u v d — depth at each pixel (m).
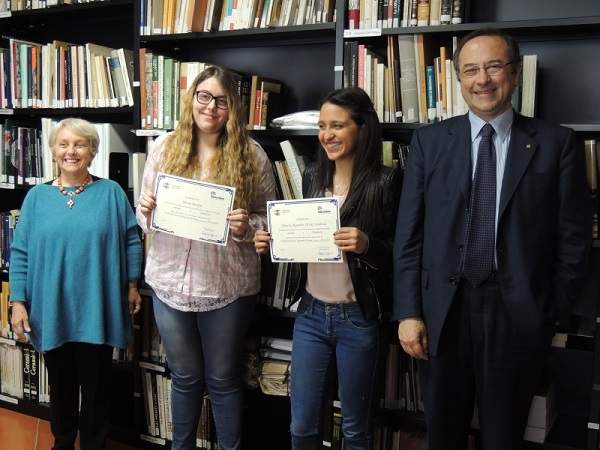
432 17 2.07
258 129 2.36
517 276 1.61
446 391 1.74
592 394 1.97
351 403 1.88
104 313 2.29
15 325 2.33
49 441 2.78
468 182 1.67
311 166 2.06
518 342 1.65
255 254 2.15
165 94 2.49
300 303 1.98
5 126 3.00
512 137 1.67
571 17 1.93
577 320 2.16
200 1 2.39
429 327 1.72
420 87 2.11
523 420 1.74
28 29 3.17
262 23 2.33
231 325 2.10
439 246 1.70
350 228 1.78
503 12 2.23
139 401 2.71
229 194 1.96
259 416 2.80
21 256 2.34
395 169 1.89
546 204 1.64
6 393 3.14
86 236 2.26
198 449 2.58
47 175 2.90
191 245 2.06
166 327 2.13
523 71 1.98
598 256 2.17
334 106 1.81
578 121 2.16
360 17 2.17
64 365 2.37
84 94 2.77
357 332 1.84
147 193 2.03
